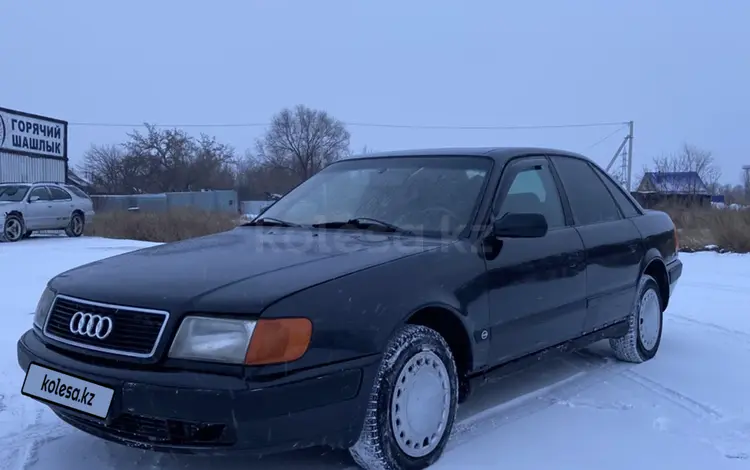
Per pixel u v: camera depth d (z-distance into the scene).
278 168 57.72
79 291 2.88
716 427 3.69
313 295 2.67
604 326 4.47
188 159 56.31
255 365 2.49
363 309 2.79
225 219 20.61
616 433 3.58
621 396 4.19
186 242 3.71
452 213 3.59
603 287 4.36
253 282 2.72
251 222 4.18
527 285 3.65
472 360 3.33
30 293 7.64
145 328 2.62
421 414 3.04
